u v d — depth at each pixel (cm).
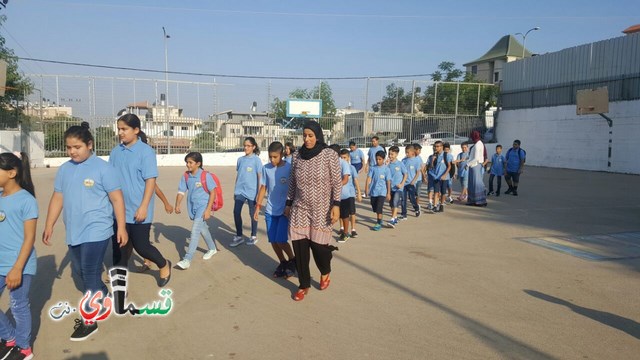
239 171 766
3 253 371
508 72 3100
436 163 1152
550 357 390
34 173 2038
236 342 414
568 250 752
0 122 2147
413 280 590
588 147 2503
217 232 873
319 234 515
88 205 419
